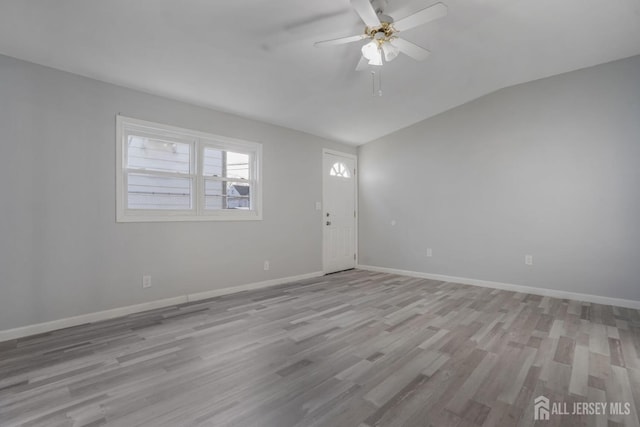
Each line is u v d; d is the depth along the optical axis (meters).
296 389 1.88
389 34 2.38
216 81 3.35
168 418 1.61
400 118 4.97
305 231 5.12
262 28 2.62
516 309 3.42
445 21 2.82
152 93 3.48
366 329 2.83
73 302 2.97
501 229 4.38
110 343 2.54
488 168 4.49
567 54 3.46
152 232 3.47
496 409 1.69
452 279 4.83
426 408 1.69
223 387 1.90
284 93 3.78
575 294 3.81
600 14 2.78
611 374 2.04
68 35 2.49
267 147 4.60
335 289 4.34
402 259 5.42
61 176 2.91
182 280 3.69
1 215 2.63
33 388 1.89
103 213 3.14
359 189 6.06
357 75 3.57
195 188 3.85
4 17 2.26
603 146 3.66
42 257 2.81
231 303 3.66
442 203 4.95
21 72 2.73
